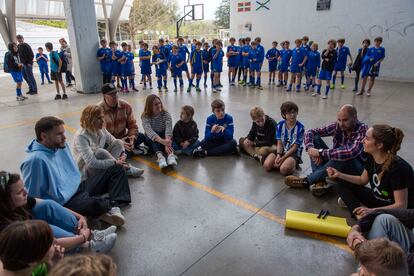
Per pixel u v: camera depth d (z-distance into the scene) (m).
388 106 6.16
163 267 1.89
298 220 2.25
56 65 7.07
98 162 2.56
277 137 3.24
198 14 17.66
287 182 2.86
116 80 9.09
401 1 8.82
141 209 2.56
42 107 6.46
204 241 2.14
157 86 9.09
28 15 15.54
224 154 3.72
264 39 11.63
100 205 2.17
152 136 3.52
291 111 3.05
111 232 2.08
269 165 3.23
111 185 2.51
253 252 2.02
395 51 9.27
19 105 6.67
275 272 1.85
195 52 8.06
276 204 2.62
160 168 3.37
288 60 8.66
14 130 4.80
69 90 8.52
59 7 16.44
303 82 9.62
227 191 2.86
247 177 3.14
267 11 11.25
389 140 1.83
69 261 0.78
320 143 3.00
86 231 1.84
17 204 1.47
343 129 2.67
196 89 8.23
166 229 2.28
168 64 8.30
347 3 9.67
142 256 1.99
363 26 9.59
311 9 10.36
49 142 1.99
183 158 3.65
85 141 2.60
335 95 7.46
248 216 2.45
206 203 2.65
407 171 1.82
